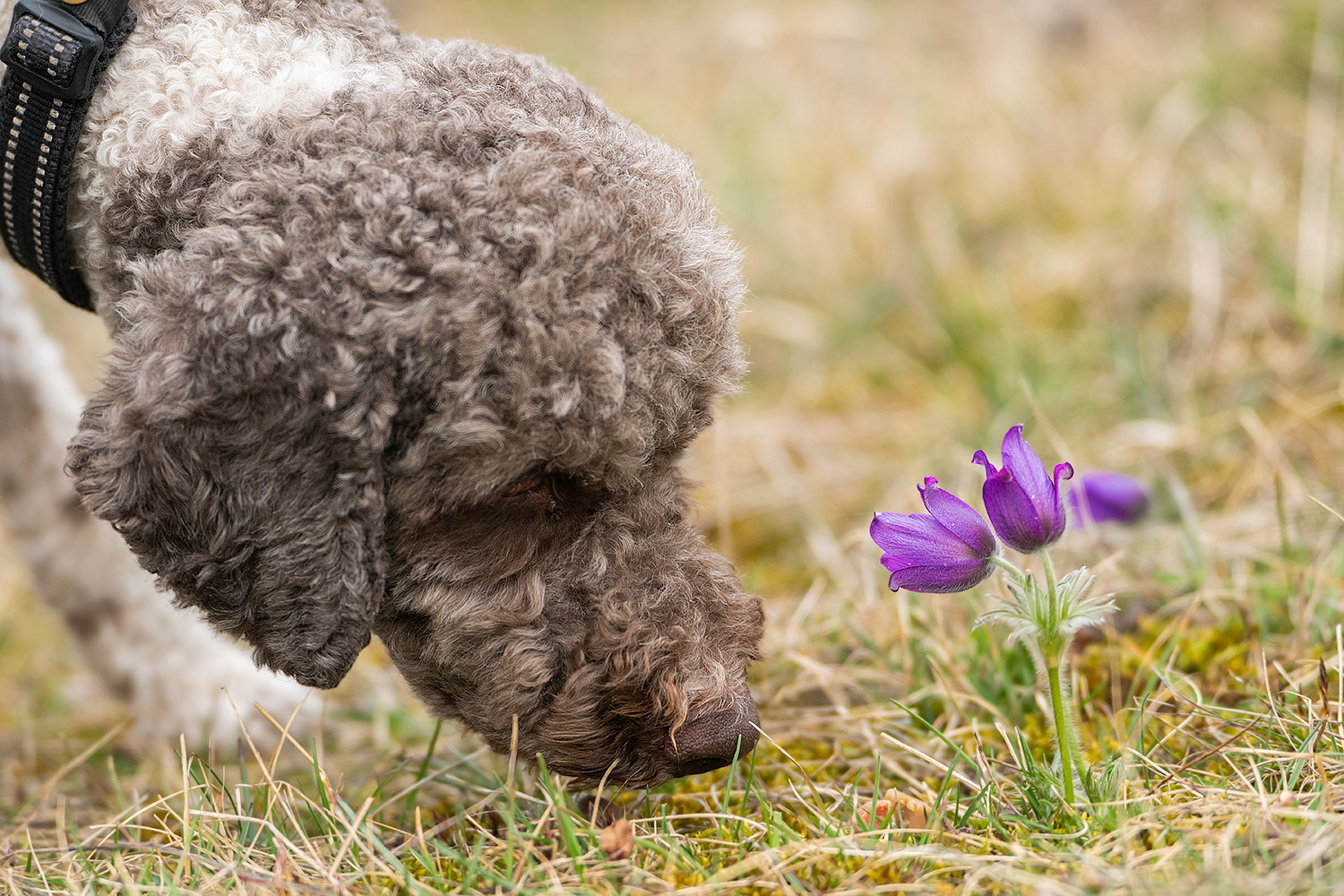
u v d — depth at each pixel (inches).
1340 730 102.6
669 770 97.4
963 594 144.6
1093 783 99.5
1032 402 153.6
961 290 229.3
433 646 100.1
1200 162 248.2
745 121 321.4
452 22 427.8
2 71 109.7
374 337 87.4
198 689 146.3
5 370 141.7
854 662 140.7
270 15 104.8
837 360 228.2
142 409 89.1
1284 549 136.1
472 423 88.2
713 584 99.8
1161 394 190.2
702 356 95.0
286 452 89.8
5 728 157.6
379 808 110.8
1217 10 304.7
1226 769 106.3
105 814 127.4
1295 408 171.6
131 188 99.7
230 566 93.0
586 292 88.4
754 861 92.7
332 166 90.3
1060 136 272.8
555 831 99.8
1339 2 273.4
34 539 147.6
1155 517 153.6
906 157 271.7
